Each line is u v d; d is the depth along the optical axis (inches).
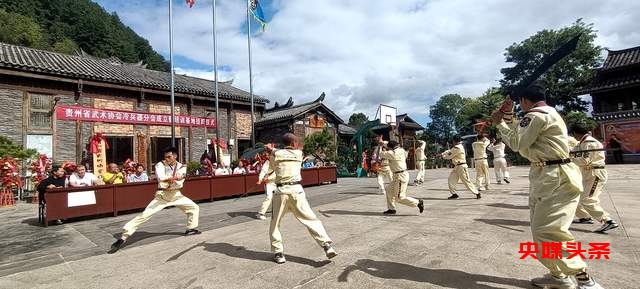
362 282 129.3
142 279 146.6
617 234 182.5
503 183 454.9
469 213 251.0
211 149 753.6
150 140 674.8
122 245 207.5
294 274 142.3
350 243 183.8
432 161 1061.8
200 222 274.1
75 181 320.2
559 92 1072.8
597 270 132.4
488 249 162.1
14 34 1233.4
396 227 216.1
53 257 190.5
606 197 300.8
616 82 863.1
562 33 1050.1
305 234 211.3
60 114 557.3
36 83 549.0
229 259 167.6
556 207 110.3
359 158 778.2
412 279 129.6
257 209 329.1
